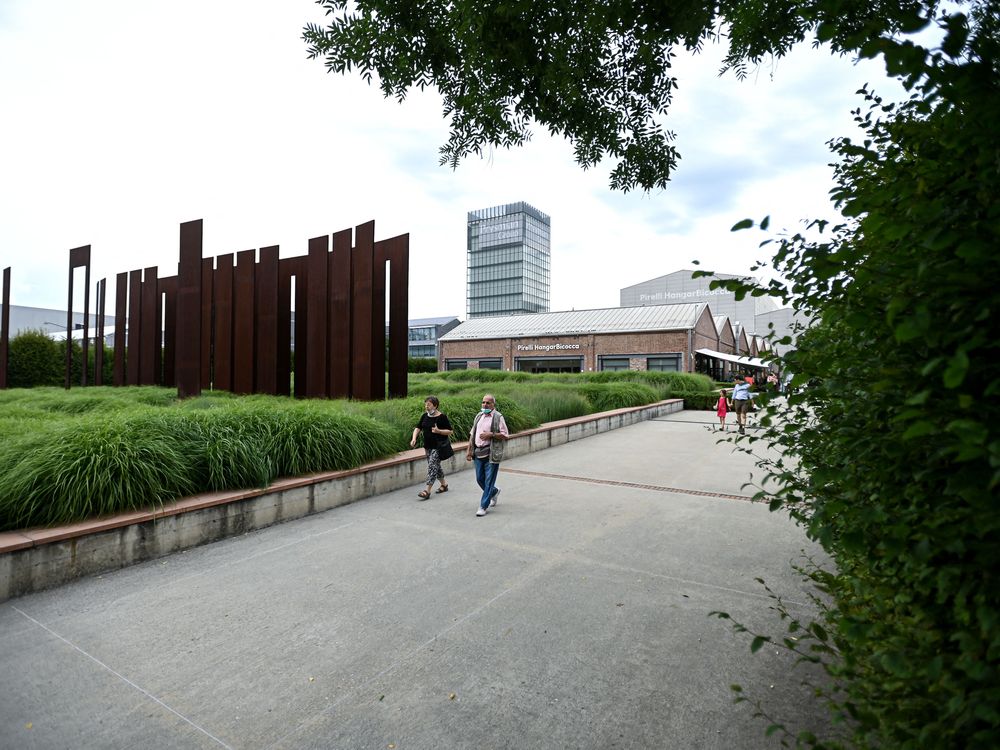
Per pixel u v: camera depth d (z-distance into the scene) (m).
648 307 42.66
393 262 13.45
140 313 21.17
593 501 7.25
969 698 1.16
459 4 3.68
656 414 20.39
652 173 4.85
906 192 1.35
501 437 6.59
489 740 2.55
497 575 4.61
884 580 1.77
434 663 3.23
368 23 3.94
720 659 3.21
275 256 15.44
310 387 14.97
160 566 4.89
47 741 2.59
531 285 107.62
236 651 3.39
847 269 1.51
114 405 12.43
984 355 1.24
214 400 13.21
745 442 12.96
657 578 4.50
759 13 3.43
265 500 6.07
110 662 3.28
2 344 21.28
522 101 4.44
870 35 1.23
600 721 2.67
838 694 2.79
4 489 4.66
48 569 4.39
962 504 1.37
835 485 1.95
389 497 7.49
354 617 3.85
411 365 52.34
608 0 3.57
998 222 1.08
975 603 1.27
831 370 1.80
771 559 4.91
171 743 2.57
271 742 2.57
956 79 1.09
